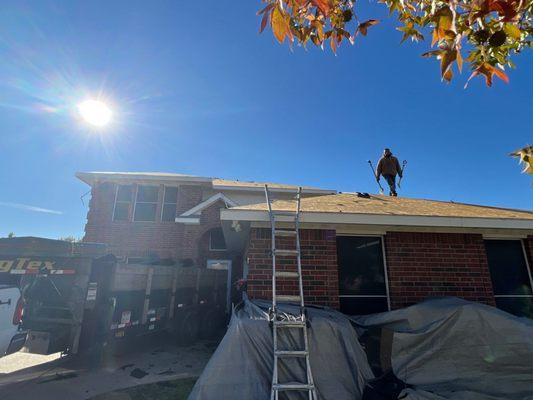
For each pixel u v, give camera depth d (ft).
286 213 18.94
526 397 14.21
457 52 4.64
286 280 19.31
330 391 14.17
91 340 20.81
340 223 19.75
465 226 20.01
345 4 6.98
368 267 21.25
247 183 54.70
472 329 15.89
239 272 45.75
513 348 15.39
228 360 14.56
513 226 20.06
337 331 15.69
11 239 20.38
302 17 6.81
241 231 23.38
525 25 6.78
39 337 19.04
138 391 18.45
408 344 15.87
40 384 19.10
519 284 22.08
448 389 14.51
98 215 46.62
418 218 19.84
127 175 47.34
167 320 28.43
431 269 20.95
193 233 45.47
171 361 24.62
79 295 20.20
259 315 16.20
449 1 4.38
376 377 15.39
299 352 14.08
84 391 18.22
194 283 33.24
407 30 7.80
